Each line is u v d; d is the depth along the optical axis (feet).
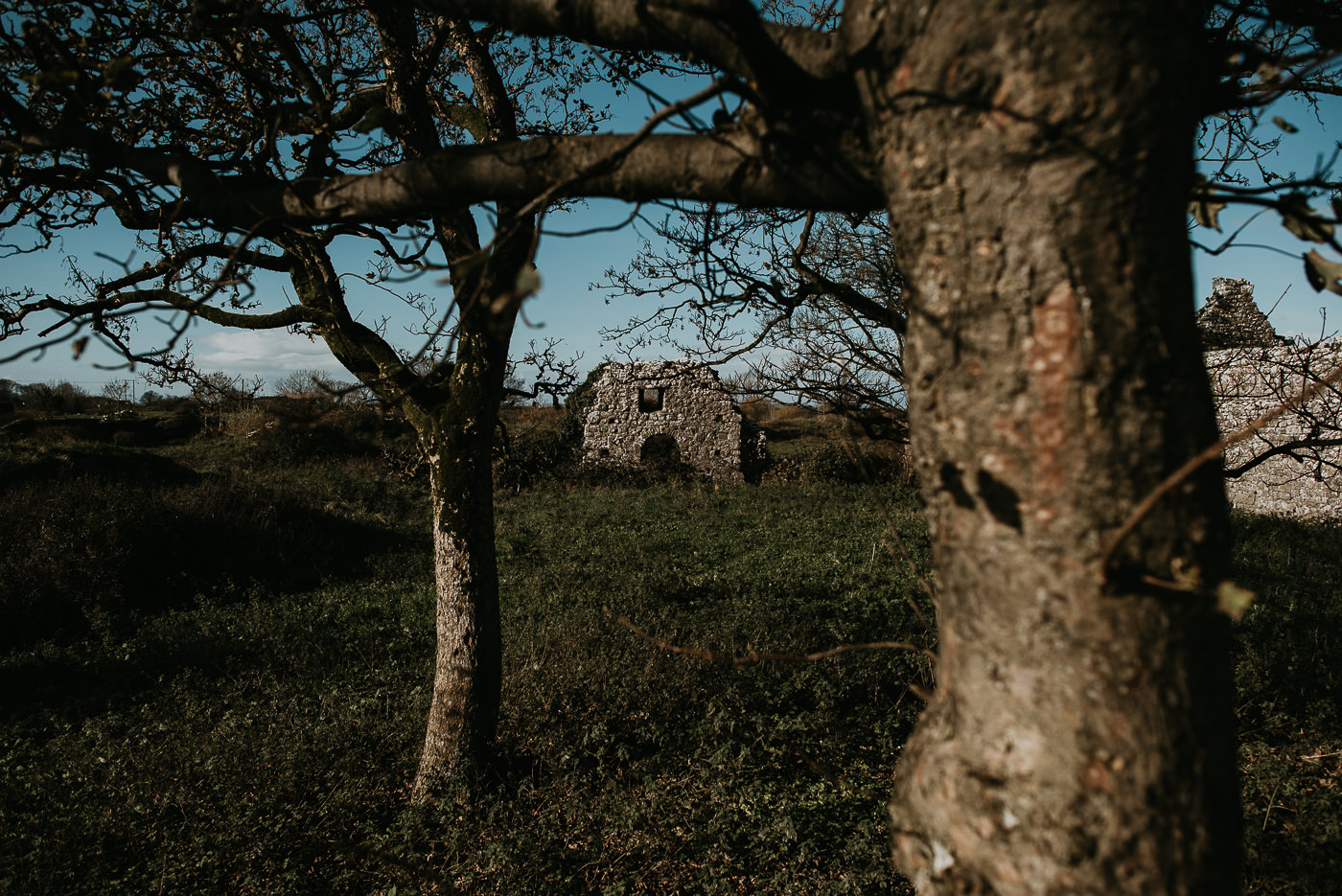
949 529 3.58
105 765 16.89
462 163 5.02
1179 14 3.03
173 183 6.62
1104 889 2.96
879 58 3.50
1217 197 4.48
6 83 7.33
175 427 72.13
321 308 13.03
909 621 24.76
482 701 14.32
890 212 3.72
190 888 12.78
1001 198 3.15
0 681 23.63
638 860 13.10
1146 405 3.03
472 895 12.20
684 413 80.64
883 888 11.64
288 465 63.26
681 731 17.29
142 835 14.15
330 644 25.94
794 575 33.53
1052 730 3.10
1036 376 3.14
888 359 10.55
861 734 17.43
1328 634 20.15
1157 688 2.99
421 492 56.90
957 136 3.25
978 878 3.32
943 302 3.43
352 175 5.73
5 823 14.43
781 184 4.19
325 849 13.70
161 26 8.26
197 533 35.78
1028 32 3.03
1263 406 48.62
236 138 11.10
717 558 39.96
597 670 19.57
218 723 19.07
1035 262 3.10
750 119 4.17
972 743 3.39
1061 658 3.10
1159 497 2.81
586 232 4.32
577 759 15.76
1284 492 50.03
